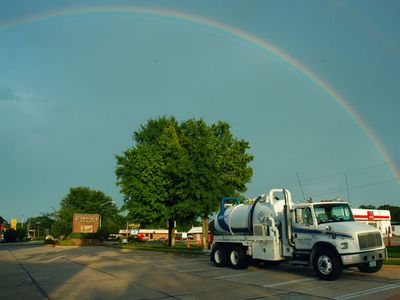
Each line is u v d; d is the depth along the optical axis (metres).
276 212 16.64
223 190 32.84
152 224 40.16
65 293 11.23
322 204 14.68
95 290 11.69
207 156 32.06
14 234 92.44
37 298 10.48
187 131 37.00
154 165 38.12
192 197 32.00
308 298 9.89
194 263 20.91
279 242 15.91
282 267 17.89
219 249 18.58
